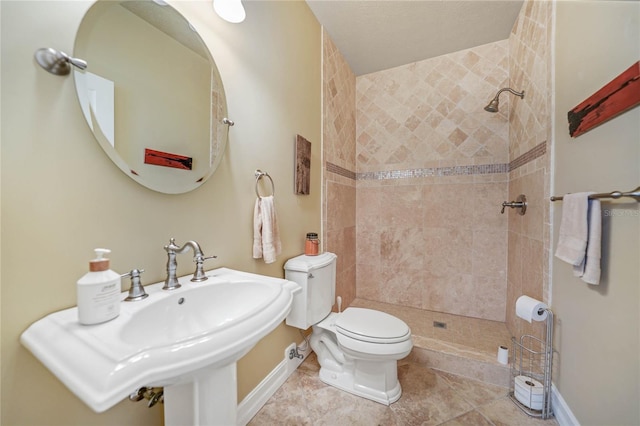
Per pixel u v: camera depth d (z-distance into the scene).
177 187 0.91
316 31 1.84
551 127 1.30
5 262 0.55
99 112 0.70
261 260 1.32
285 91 1.50
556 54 1.26
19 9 0.57
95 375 0.42
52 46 0.62
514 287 1.85
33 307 0.59
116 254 0.75
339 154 2.23
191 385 0.70
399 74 2.44
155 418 0.85
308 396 1.35
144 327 0.66
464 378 1.51
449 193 2.27
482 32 1.97
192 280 0.87
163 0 0.86
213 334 0.54
